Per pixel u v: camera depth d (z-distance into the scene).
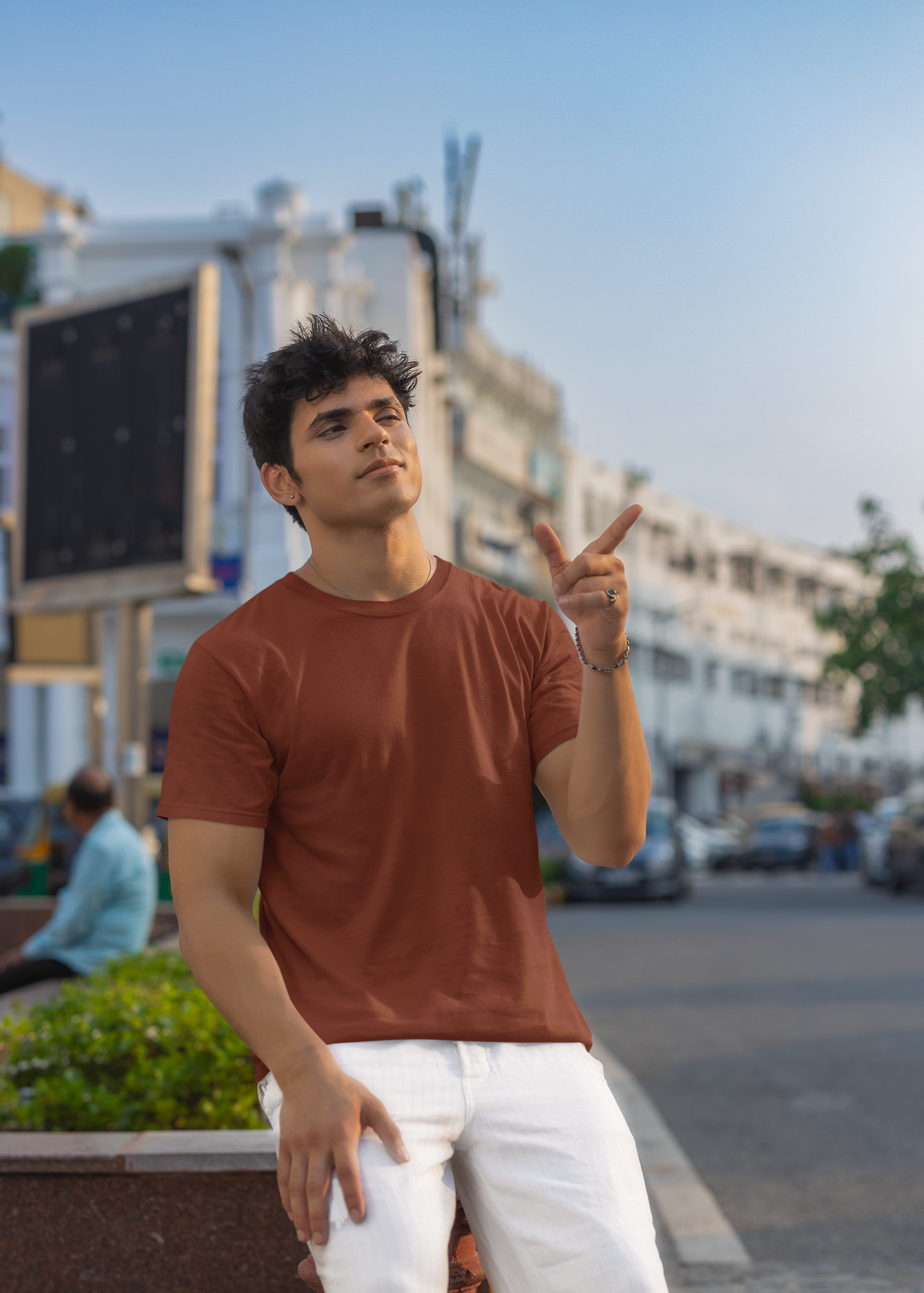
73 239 25.98
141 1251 2.97
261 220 25.27
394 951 1.93
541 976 1.97
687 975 12.34
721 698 63.12
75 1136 3.13
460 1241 2.14
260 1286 2.95
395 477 2.07
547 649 2.17
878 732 77.50
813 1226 4.73
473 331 41.56
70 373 12.23
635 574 56.22
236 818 1.94
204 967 1.87
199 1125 3.64
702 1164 5.63
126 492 11.73
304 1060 1.78
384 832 1.96
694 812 59.59
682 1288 4.11
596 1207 1.80
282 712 1.98
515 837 2.02
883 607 30.34
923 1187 5.21
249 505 23.84
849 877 36.88
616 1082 7.37
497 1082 1.87
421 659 2.04
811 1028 9.17
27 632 15.68
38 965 6.35
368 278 26.77
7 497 25.73
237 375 24.88
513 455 43.06
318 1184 1.74
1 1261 2.99
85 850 6.48
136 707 11.80
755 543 66.62
